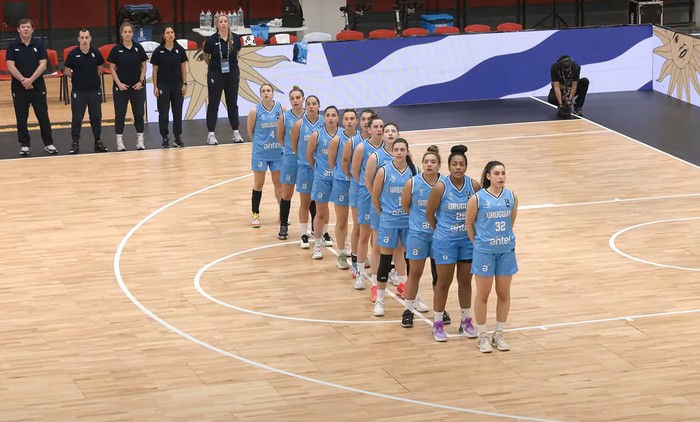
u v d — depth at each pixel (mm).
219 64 20297
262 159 15859
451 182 11852
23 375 11461
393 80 23641
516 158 19750
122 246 15391
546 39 24297
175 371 11547
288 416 10500
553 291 13688
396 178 12602
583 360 11711
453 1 31531
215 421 10406
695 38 23109
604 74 24703
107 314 13078
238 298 13602
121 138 20234
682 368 11461
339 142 13992
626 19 32188
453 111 23297
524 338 12320
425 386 11141
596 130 21688
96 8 29594
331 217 16781
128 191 17859
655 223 16250
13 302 13438
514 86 24359
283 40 24250
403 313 12875
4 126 22094
